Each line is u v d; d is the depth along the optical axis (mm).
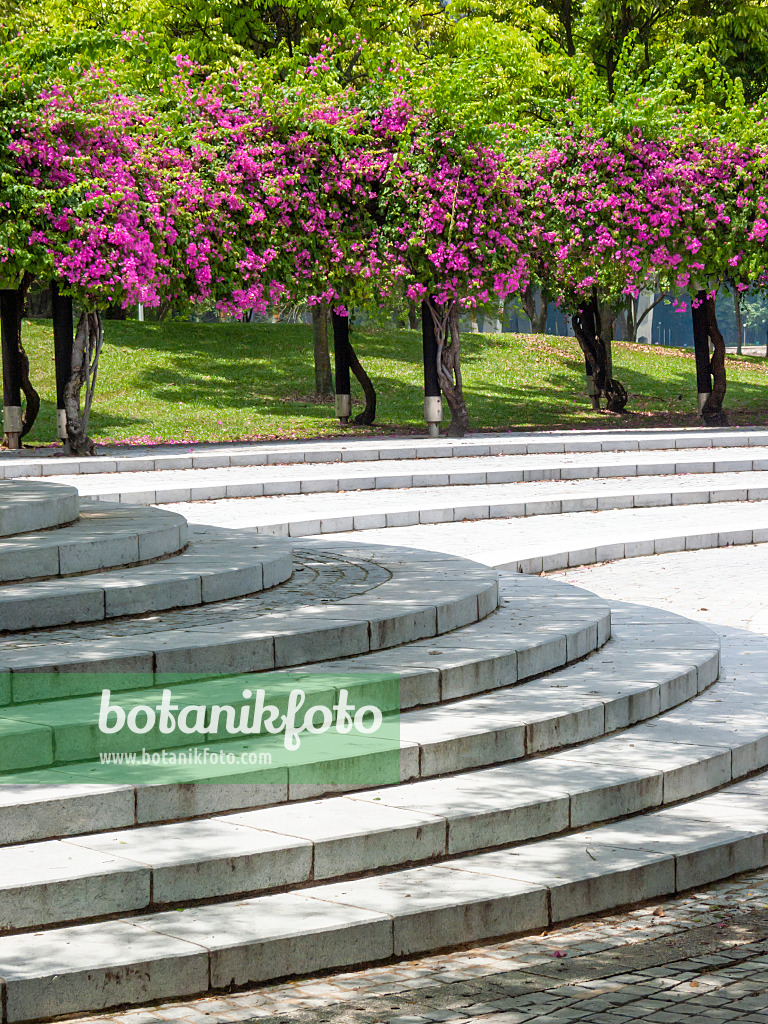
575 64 26250
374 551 10906
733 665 9047
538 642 7746
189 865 4820
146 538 8836
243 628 7176
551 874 5301
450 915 4922
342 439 24438
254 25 28125
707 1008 4375
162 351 31625
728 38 31188
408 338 35812
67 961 4289
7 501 8969
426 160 23266
